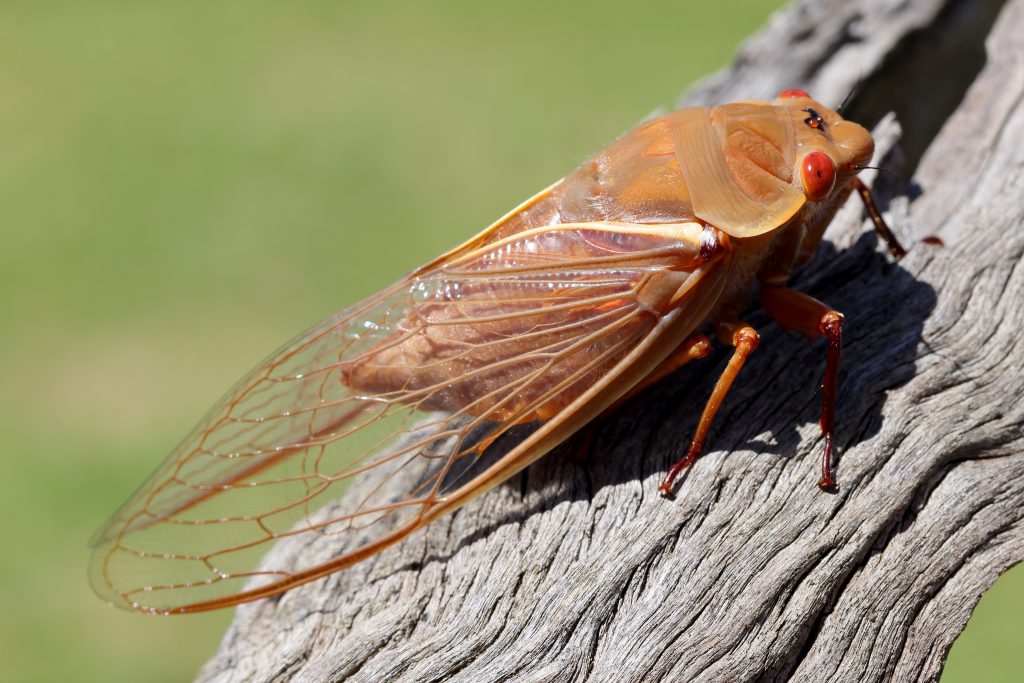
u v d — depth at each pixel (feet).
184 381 1.26
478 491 0.74
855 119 0.86
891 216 0.81
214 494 0.75
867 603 0.72
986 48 0.88
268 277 1.41
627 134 0.77
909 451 0.74
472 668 0.71
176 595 0.74
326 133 1.66
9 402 1.24
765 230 0.74
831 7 0.89
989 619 0.97
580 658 0.71
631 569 0.72
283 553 0.76
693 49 1.78
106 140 1.69
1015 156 0.83
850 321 0.77
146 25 2.01
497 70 1.78
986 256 0.79
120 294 1.40
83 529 1.09
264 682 0.73
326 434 0.75
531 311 0.74
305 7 2.04
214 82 1.81
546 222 0.76
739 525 0.73
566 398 0.74
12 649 1.00
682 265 0.74
